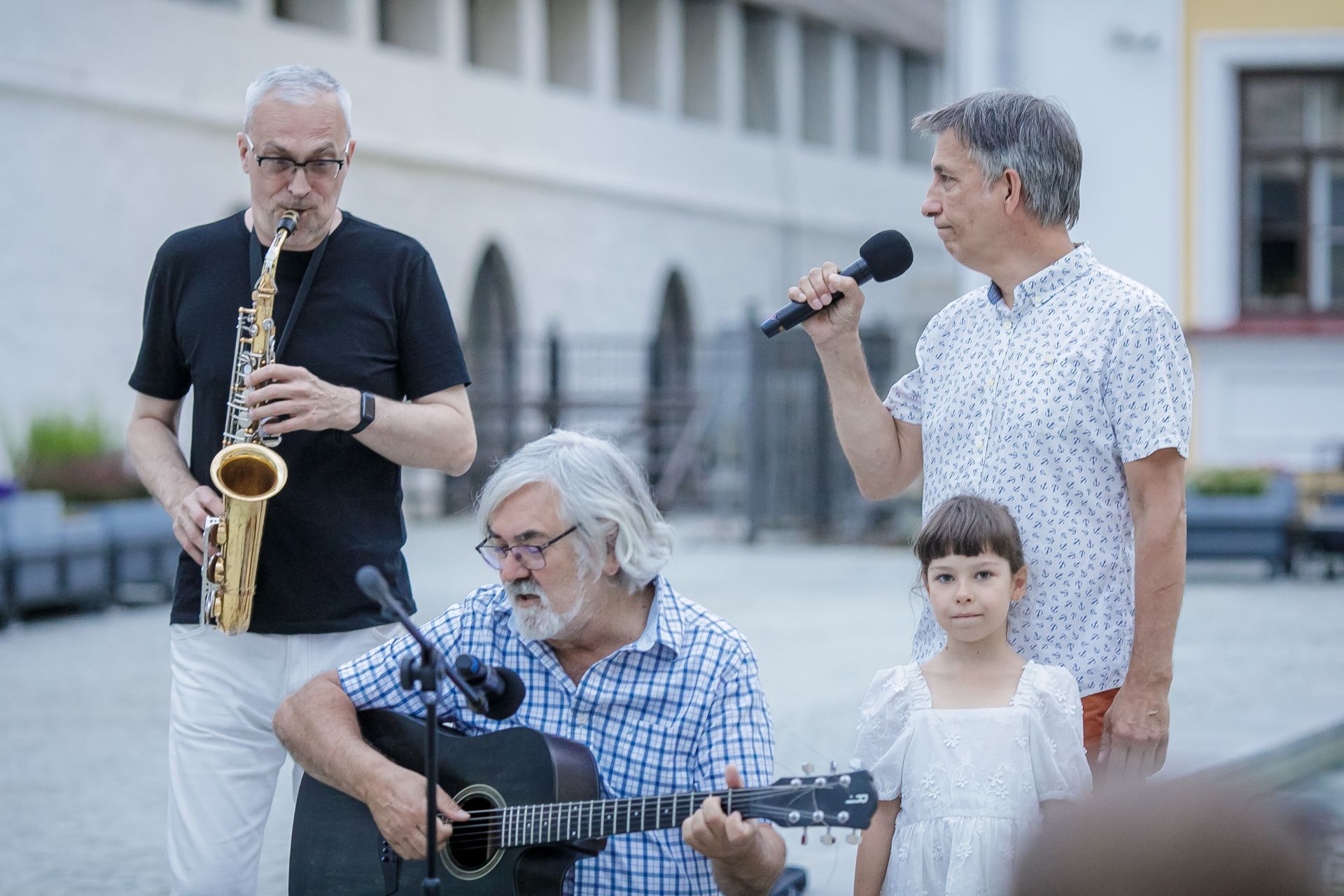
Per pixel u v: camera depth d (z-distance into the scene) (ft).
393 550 15.71
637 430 86.38
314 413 14.67
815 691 34.01
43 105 67.00
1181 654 36.24
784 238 119.03
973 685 13.52
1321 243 55.06
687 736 13.47
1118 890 5.76
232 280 15.58
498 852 13.39
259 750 15.51
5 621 48.73
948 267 135.44
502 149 93.71
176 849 15.43
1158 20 54.60
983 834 13.07
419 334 15.76
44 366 66.95
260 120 14.99
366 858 14.11
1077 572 13.70
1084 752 13.37
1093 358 13.60
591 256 100.94
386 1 90.58
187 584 15.39
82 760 29.71
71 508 55.42
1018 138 13.71
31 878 22.07
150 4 71.82
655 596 13.82
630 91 109.19
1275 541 51.83
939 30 136.56
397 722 14.16
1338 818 6.24
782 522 75.20
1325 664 34.47
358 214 83.76
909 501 74.18
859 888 13.73
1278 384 54.49
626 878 13.39
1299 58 54.19
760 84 118.93
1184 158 54.90
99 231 69.56
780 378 75.10
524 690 13.32
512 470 13.42
